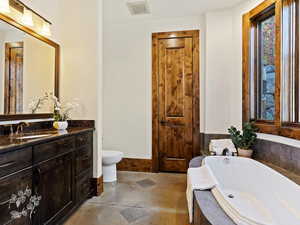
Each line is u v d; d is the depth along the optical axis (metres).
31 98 2.14
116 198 2.43
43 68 2.31
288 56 2.18
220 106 3.09
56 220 1.72
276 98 2.23
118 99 3.54
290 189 1.61
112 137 3.56
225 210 1.21
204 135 3.20
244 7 2.81
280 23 2.18
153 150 3.45
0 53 1.79
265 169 1.98
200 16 3.26
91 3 2.54
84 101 2.54
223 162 2.33
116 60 3.53
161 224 1.88
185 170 3.38
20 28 1.98
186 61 3.34
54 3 2.50
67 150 1.91
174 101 3.40
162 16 3.25
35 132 1.99
